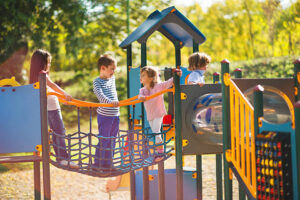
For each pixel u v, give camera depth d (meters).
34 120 4.15
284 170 3.17
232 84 4.06
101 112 4.46
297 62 4.56
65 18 14.17
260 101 3.48
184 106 4.58
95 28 16.12
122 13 16.34
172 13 5.23
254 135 3.59
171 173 5.26
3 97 4.11
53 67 16.20
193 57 5.12
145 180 5.05
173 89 4.51
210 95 4.55
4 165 9.07
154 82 4.63
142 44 5.46
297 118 3.02
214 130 4.46
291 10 16.88
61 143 4.42
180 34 5.85
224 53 26.55
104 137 4.25
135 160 4.69
